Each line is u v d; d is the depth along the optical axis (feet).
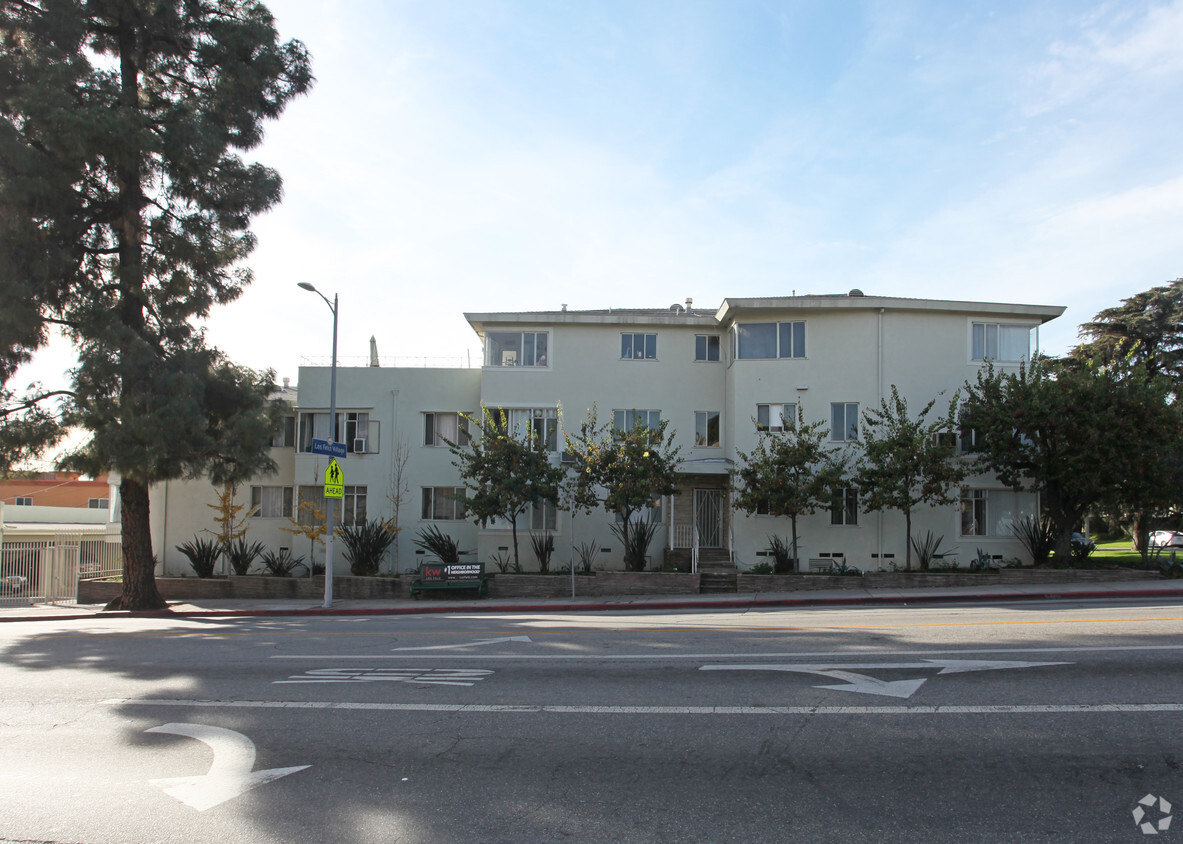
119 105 69.56
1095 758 20.04
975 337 85.10
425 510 94.22
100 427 67.31
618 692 27.96
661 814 17.28
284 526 96.12
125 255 75.20
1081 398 73.82
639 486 76.48
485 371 91.56
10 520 130.82
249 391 77.41
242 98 76.84
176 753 22.49
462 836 16.35
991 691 26.23
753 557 83.97
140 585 74.59
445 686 29.91
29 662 39.47
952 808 17.28
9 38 70.74
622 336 92.22
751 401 86.07
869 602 65.62
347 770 20.67
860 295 92.53
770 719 23.97
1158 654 31.01
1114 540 174.19
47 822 17.60
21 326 67.21
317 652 39.29
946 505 82.79
